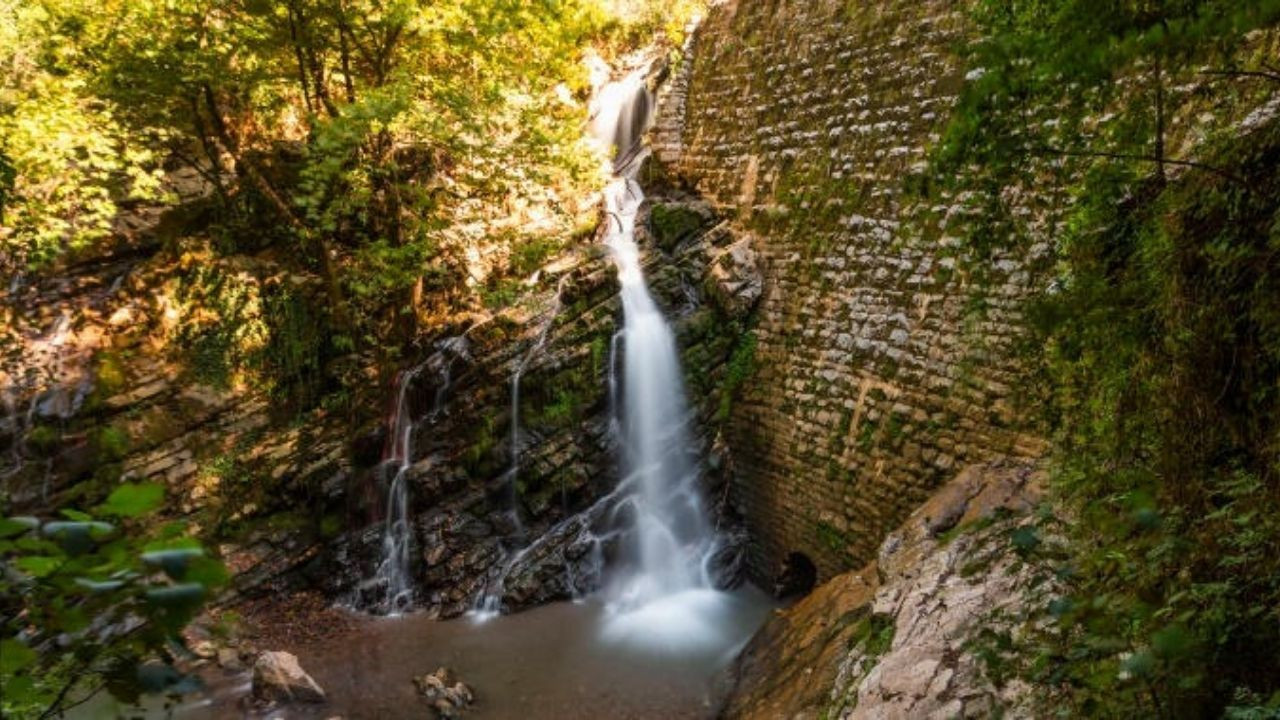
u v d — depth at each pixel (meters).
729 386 10.12
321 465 10.33
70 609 1.18
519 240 10.94
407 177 11.51
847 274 8.84
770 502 9.49
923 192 3.26
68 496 9.55
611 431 10.22
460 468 10.05
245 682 7.48
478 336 10.68
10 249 10.38
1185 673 2.59
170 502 9.84
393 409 10.52
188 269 11.28
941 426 7.27
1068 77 2.47
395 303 10.73
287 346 11.12
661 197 12.19
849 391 8.50
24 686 1.29
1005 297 6.73
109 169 9.76
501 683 7.58
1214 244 3.30
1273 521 2.81
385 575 9.51
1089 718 2.95
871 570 6.74
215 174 11.10
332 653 8.24
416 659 8.08
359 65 10.07
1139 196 4.04
